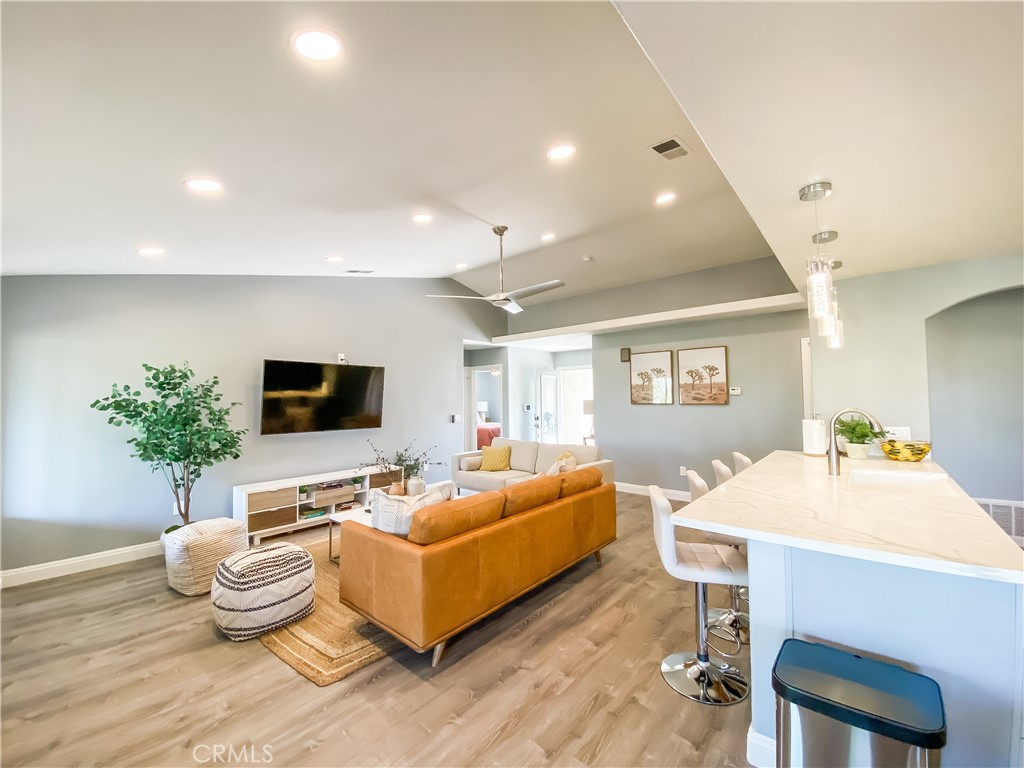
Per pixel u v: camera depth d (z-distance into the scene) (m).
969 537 1.42
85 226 2.56
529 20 1.45
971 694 1.40
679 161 2.99
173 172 2.08
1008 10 1.03
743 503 1.89
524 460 5.79
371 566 2.54
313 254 4.07
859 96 1.38
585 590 3.22
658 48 1.17
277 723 1.92
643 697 2.08
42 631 2.70
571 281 6.39
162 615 2.90
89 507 3.75
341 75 1.58
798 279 3.68
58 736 1.86
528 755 1.75
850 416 3.44
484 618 2.81
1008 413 4.41
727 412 5.52
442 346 6.74
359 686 2.17
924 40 1.14
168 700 2.07
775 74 1.28
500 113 2.07
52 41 1.18
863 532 1.48
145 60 1.32
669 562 2.03
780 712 1.40
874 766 1.26
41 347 3.59
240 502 4.30
